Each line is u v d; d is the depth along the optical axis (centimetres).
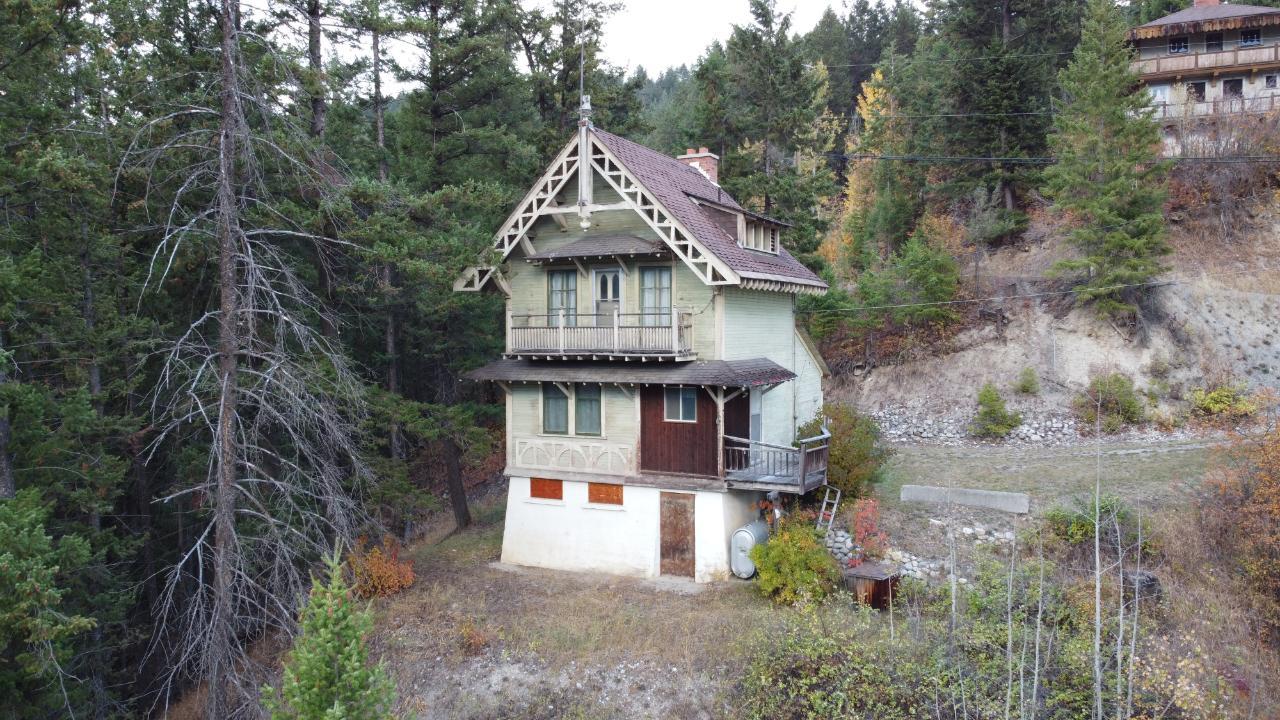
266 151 1620
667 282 2167
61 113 1733
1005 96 3516
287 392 1524
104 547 1836
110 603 1872
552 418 2325
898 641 1489
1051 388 2984
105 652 1944
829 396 3416
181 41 1975
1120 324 2992
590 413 2262
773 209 3522
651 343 2047
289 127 1591
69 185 1520
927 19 5538
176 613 1994
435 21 2623
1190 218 3288
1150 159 2905
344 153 2564
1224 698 1344
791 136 3538
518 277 2355
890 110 4709
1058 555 1881
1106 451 2605
